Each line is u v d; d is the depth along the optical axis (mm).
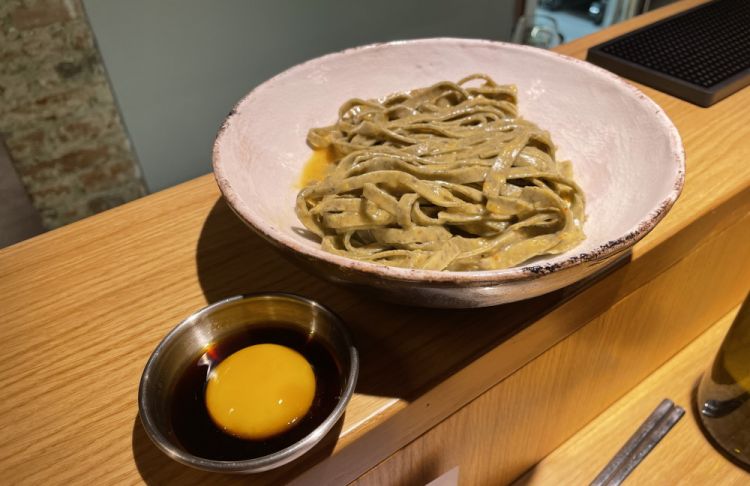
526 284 168
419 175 255
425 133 297
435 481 245
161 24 474
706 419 312
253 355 185
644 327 308
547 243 223
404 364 202
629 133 264
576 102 294
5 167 521
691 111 353
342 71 311
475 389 219
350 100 312
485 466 281
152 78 501
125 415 189
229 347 195
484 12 713
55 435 183
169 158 568
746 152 310
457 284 162
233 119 252
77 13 442
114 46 469
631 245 185
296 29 553
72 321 223
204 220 275
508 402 249
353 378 170
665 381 351
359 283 176
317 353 193
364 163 257
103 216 279
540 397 270
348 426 180
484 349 208
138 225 272
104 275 244
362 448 186
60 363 207
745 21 459
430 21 653
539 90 311
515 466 305
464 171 251
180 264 249
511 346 218
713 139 322
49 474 172
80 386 198
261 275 242
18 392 196
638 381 351
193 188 299
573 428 327
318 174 283
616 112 274
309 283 237
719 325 387
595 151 277
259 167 260
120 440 181
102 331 219
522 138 262
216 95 547
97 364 206
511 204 236
